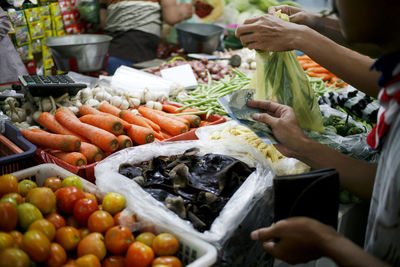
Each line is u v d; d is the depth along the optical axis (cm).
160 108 220
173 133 191
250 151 138
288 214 83
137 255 96
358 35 73
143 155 143
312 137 148
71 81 199
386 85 77
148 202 114
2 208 97
